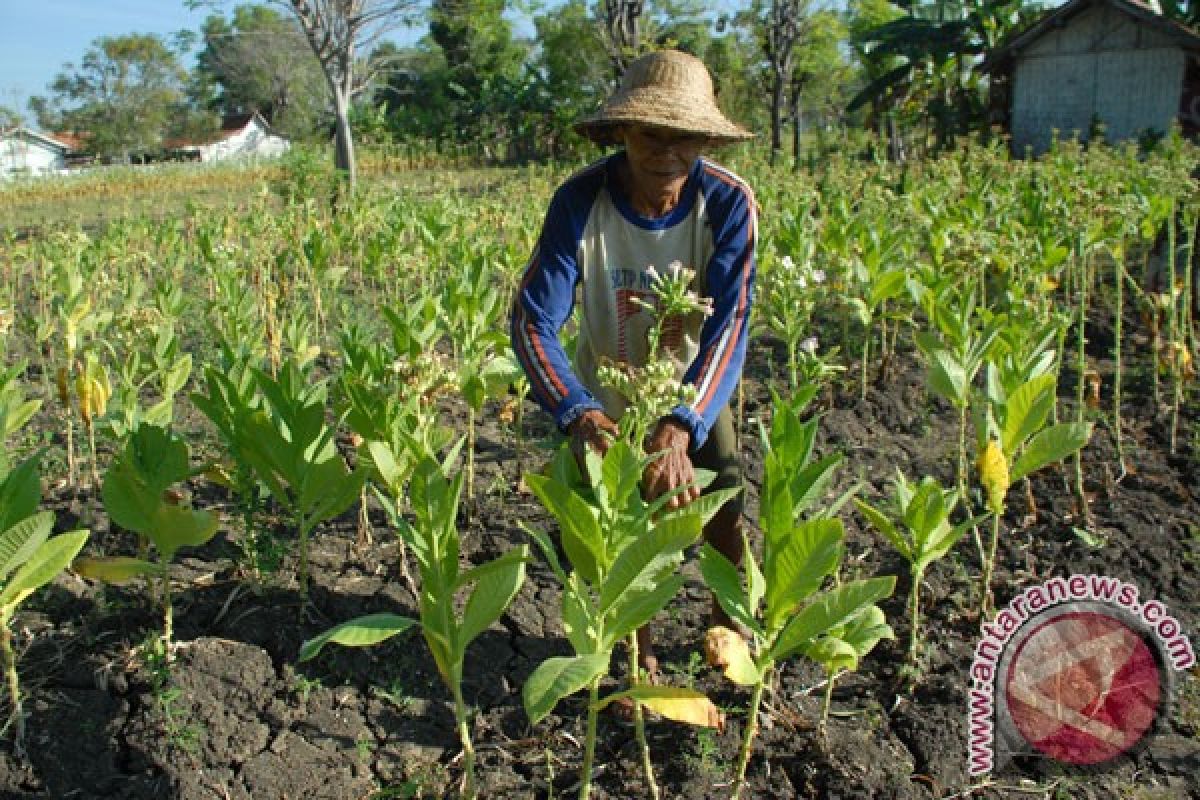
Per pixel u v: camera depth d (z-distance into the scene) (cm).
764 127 3256
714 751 278
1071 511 415
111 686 295
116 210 1973
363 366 380
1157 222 655
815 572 232
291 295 767
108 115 6231
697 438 258
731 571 246
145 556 328
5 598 255
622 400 293
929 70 2533
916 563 301
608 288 285
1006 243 588
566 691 188
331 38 2098
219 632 323
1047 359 379
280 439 316
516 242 793
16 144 4547
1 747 272
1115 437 488
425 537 235
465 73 4622
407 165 3566
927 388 575
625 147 273
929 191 973
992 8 2430
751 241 275
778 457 266
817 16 2639
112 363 612
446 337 711
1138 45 2241
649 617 219
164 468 294
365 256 883
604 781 270
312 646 214
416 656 312
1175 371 497
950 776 275
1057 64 2362
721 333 271
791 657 320
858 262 568
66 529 386
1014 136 2445
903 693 305
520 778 271
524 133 3875
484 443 504
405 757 278
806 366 376
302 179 1703
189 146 6269
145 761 270
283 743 279
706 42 3186
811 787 268
